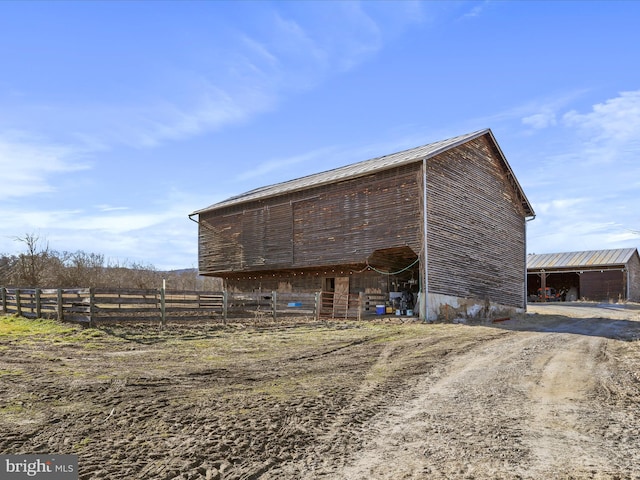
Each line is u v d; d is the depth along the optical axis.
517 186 28.67
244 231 29.44
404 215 21.61
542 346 14.08
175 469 5.12
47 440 5.91
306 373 10.22
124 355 11.66
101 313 16.41
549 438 6.33
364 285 25.48
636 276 46.62
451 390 8.95
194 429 6.40
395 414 7.40
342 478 5.05
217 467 5.25
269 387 8.86
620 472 5.21
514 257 28.69
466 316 23.14
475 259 24.50
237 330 16.44
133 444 5.82
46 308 17.31
